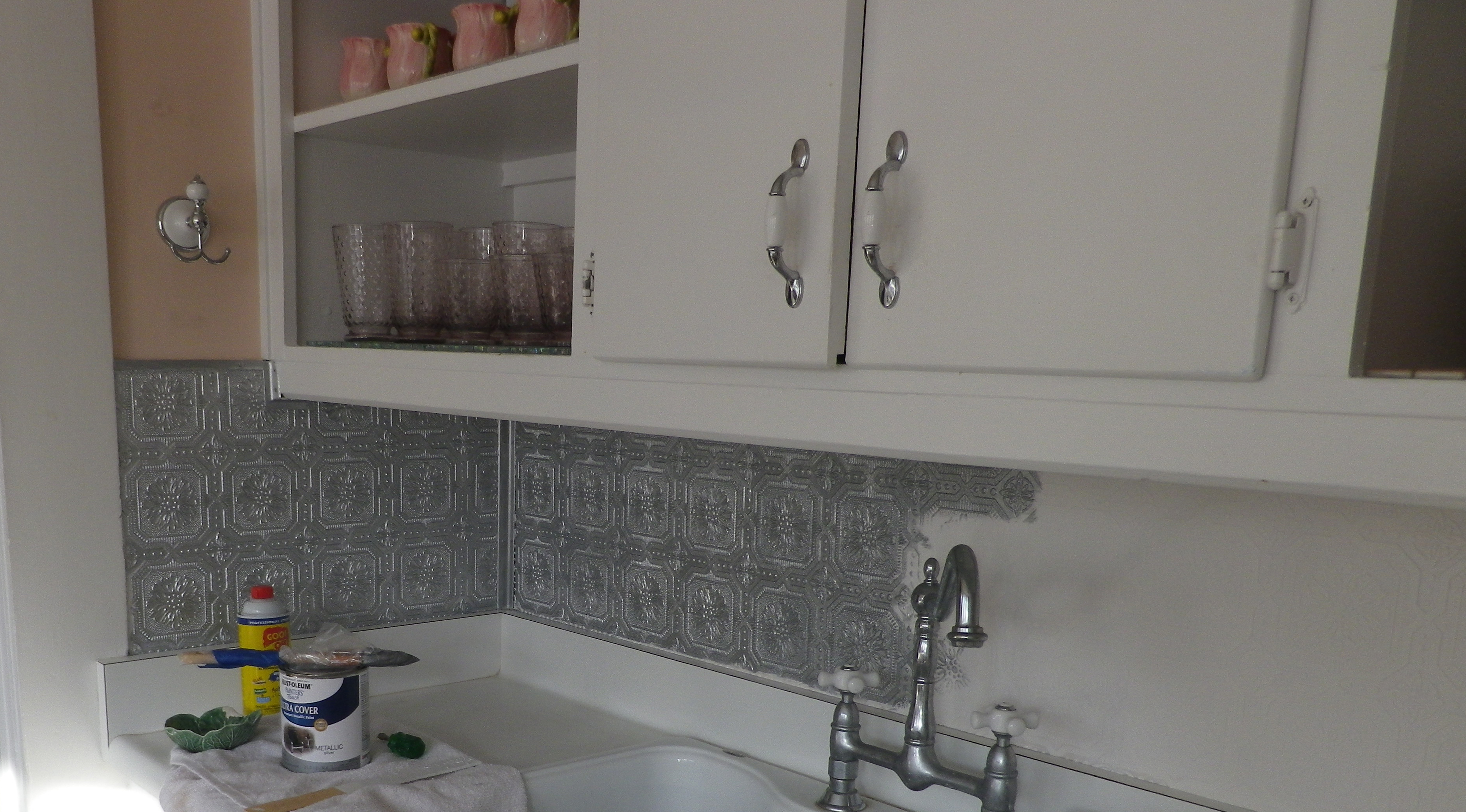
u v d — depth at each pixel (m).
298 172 1.39
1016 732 0.92
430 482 1.61
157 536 1.35
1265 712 0.88
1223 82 0.53
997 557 1.05
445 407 1.14
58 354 1.25
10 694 1.25
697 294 0.82
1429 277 0.54
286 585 1.47
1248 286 0.53
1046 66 0.61
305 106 1.39
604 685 1.49
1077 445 0.62
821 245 0.73
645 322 0.87
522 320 1.16
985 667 1.07
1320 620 0.85
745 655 1.31
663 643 1.43
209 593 1.40
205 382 1.38
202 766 1.14
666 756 1.29
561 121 1.26
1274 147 0.52
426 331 1.30
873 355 0.72
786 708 1.23
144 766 1.21
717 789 1.24
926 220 0.68
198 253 1.32
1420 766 0.80
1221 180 0.54
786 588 1.26
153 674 1.33
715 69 0.80
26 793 1.26
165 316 1.35
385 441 1.56
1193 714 0.92
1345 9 0.50
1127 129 0.57
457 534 1.65
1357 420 0.51
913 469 1.12
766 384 0.80
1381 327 0.52
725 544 1.34
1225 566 0.90
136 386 1.32
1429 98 0.52
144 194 1.32
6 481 1.22
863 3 0.71
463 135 1.37
